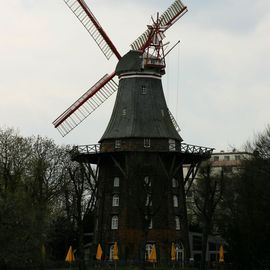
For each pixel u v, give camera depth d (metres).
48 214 83.44
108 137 81.94
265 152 76.88
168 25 83.31
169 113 84.62
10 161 82.06
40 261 68.06
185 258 81.44
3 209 57.84
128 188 75.44
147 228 69.62
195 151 81.69
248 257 67.44
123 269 73.25
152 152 80.06
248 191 70.69
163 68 84.31
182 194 83.38
